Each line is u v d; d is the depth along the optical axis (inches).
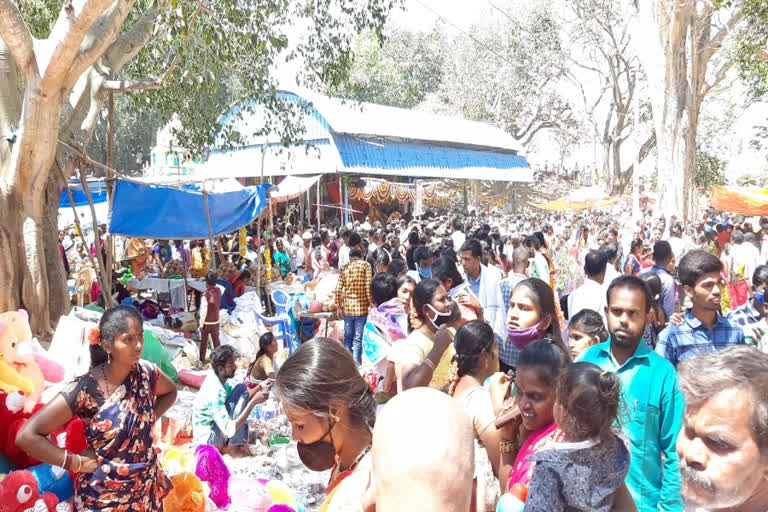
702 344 154.4
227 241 745.6
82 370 184.9
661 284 227.9
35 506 142.6
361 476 68.7
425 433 47.6
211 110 522.3
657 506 112.6
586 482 78.9
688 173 880.9
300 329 392.8
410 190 1189.7
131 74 520.1
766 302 218.4
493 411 116.8
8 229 300.4
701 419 50.7
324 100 1101.7
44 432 121.7
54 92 284.8
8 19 255.0
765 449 48.8
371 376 239.1
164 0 316.5
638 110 863.1
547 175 2183.8
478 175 1373.0
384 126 1153.4
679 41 802.8
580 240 609.9
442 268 226.4
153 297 593.0
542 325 142.0
